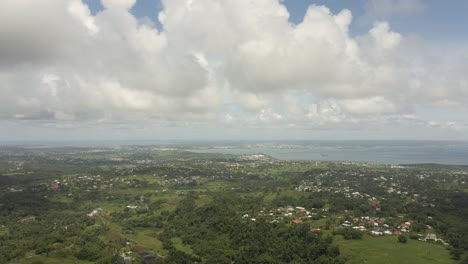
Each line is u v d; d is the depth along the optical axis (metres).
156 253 152.88
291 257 144.25
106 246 156.75
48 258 138.75
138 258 144.25
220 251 153.25
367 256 135.62
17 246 151.00
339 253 140.12
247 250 150.75
